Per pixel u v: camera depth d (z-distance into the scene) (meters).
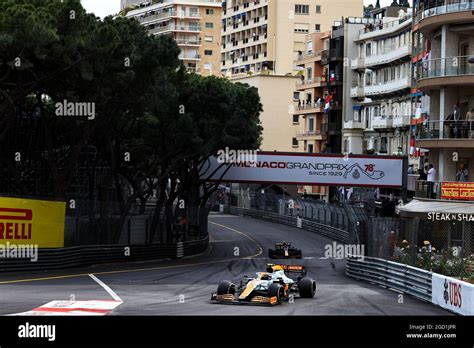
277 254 78.75
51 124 67.75
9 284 47.50
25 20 52.34
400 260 51.38
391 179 93.56
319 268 70.00
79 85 62.50
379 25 149.00
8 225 54.94
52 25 55.47
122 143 82.81
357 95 150.50
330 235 111.56
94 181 84.12
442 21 74.44
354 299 42.78
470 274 45.00
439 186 71.50
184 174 93.62
